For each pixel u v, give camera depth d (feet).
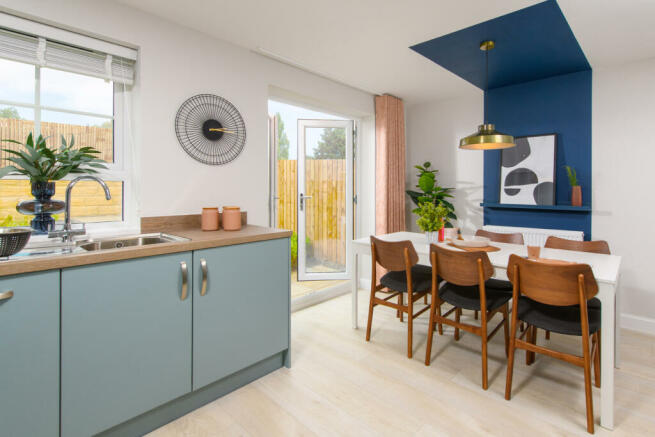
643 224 9.41
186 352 5.74
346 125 13.29
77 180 5.96
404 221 13.57
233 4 6.81
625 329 9.66
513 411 5.98
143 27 7.06
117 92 7.27
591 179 10.16
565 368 7.39
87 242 6.03
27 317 4.20
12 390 4.14
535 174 11.10
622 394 6.47
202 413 5.95
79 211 6.93
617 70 9.68
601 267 6.43
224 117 8.41
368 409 6.05
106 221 7.27
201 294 5.88
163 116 7.40
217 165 8.33
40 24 6.02
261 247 6.75
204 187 8.11
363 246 9.16
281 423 5.69
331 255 13.67
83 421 4.72
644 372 7.25
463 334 9.18
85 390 4.71
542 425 5.62
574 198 10.16
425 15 7.17
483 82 11.37
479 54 9.11
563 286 5.64
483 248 8.29
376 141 12.88
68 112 6.70
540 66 9.89
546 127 10.93
